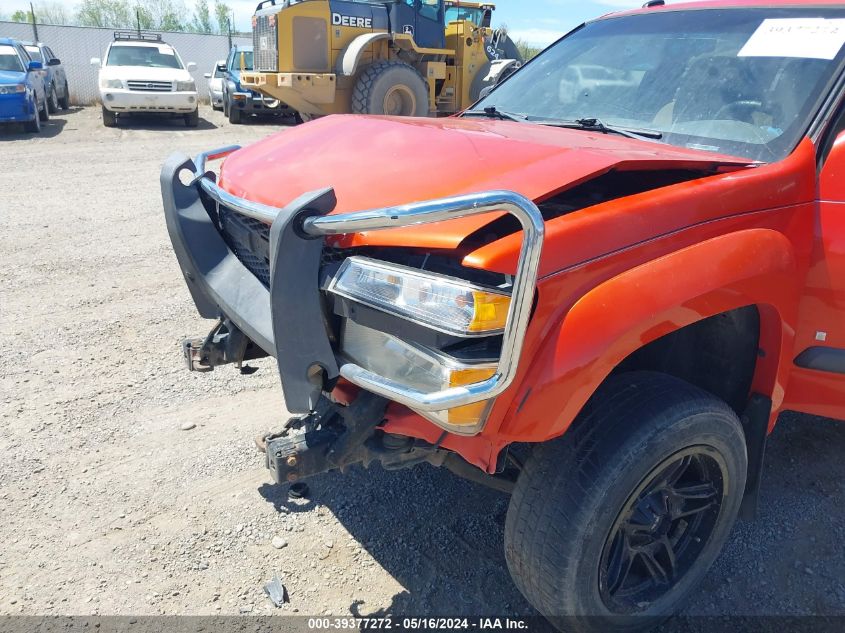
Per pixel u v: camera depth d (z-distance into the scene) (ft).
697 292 6.75
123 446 11.13
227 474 10.55
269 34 41.09
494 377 5.87
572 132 9.45
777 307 7.68
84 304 16.75
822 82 8.77
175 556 8.93
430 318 6.02
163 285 18.24
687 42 10.34
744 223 7.56
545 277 6.14
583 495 6.64
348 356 6.88
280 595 8.36
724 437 7.41
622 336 6.29
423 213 5.74
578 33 12.39
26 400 12.31
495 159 7.47
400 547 9.32
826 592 8.86
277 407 12.48
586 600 7.07
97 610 8.06
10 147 41.11
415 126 9.12
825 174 8.24
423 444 7.45
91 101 68.18
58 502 9.78
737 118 9.04
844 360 8.44
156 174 34.04
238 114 56.29
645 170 7.92
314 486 10.44
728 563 9.27
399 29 43.60
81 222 24.20
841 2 9.41
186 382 13.23
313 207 6.49
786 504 10.39
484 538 9.55
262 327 7.60
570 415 6.28
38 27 71.36
